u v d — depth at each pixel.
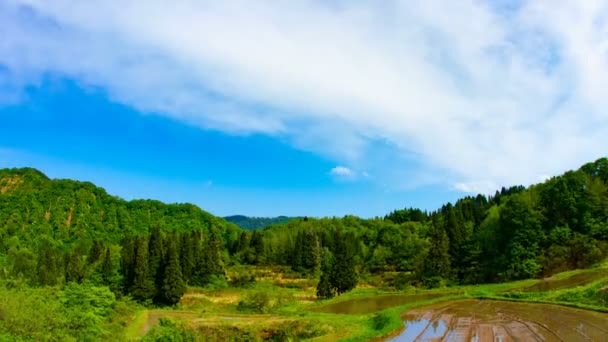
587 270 57.59
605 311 31.91
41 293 41.62
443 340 25.22
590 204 69.31
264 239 155.25
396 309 40.31
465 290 61.06
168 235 116.44
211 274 104.62
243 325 43.50
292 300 70.19
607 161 79.00
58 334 31.39
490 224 80.50
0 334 27.27
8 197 184.62
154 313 63.69
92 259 102.06
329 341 27.81
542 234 69.56
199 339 41.88
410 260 100.25
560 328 26.69
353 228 157.88
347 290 74.06
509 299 43.25
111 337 40.03
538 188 79.62
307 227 166.12
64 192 195.50
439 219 108.06
